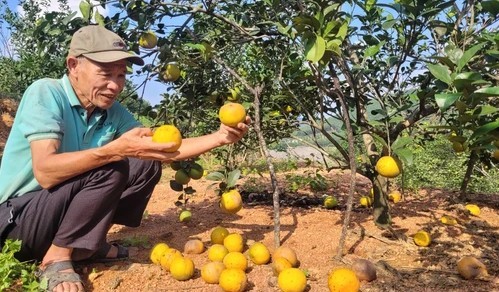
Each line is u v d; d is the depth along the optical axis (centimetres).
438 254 322
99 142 288
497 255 321
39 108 246
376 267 291
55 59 349
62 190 250
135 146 241
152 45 322
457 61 228
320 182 530
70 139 269
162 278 283
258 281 275
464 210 427
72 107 268
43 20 340
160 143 240
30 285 245
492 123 190
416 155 672
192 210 463
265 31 361
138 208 311
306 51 239
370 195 467
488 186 639
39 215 252
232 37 388
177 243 353
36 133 241
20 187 262
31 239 260
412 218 414
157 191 587
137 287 271
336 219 402
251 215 430
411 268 298
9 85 1313
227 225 397
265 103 432
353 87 314
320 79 305
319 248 332
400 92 396
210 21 402
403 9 285
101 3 307
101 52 250
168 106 355
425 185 628
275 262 273
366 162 397
